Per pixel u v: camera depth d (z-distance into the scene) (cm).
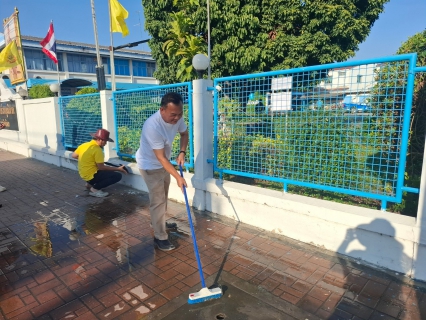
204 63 394
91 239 353
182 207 448
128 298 243
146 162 309
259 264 288
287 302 233
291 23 890
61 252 323
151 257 308
